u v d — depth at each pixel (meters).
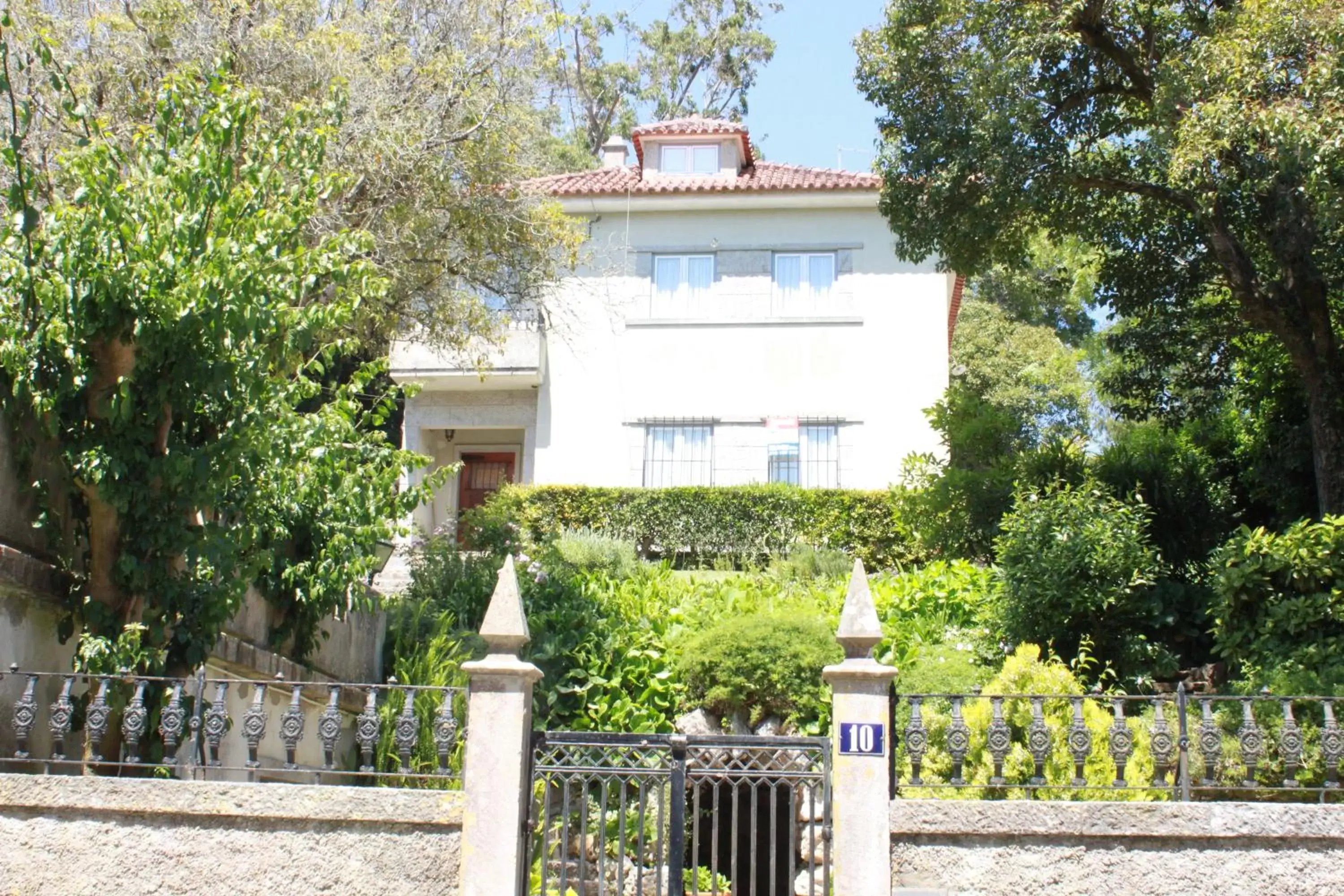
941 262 15.88
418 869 6.65
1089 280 30.20
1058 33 13.49
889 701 6.88
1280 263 13.50
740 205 22.83
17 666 6.92
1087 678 12.22
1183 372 17.16
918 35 14.66
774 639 11.34
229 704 9.06
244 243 8.00
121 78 13.13
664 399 22.48
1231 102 11.84
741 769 7.11
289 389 8.85
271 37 13.54
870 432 21.94
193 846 6.70
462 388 23.53
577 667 12.35
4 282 7.52
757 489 20.95
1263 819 6.66
